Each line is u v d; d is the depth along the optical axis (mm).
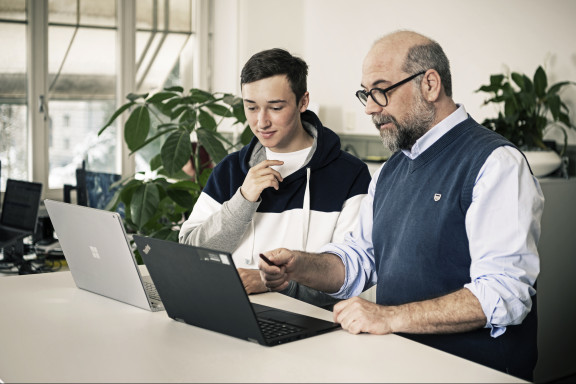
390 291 1617
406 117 1577
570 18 3396
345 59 4684
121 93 5012
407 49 1566
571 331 3021
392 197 1674
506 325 1417
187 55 5250
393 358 1281
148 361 1263
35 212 3582
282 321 1493
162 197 2734
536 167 3025
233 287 1316
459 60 3977
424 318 1399
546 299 2908
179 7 5172
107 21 4926
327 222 1993
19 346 1352
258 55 1872
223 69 5125
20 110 4711
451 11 3994
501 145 1473
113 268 1660
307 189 1986
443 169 1553
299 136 2000
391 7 4348
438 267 1526
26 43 4676
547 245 2883
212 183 2098
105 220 1604
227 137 5070
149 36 5094
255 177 1868
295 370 1213
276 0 4934
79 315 1581
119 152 5039
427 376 1188
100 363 1251
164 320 1546
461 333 1488
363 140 4566
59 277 1995
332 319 1548
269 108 1874
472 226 1448
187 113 2922
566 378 3025
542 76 3232
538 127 3180
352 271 1730
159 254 1442
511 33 3684
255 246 1986
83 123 4918
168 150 2643
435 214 1536
